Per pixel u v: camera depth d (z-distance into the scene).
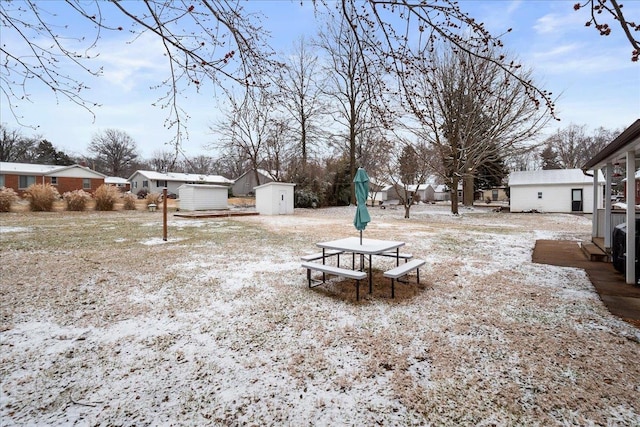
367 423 2.34
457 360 3.18
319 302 4.80
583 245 8.94
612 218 8.01
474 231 13.42
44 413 2.44
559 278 6.09
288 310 4.49
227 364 3.13
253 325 4.00
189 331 3.84
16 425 2.31
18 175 31.09
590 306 4.60
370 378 2.89
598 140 47.56
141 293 5.20
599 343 3.49
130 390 2.73
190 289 5.40
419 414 2.43
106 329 3.89
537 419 2.35
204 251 8.62
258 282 5.80
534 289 5.43
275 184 22.47
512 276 6.24
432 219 19.56
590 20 2.22
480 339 3.62
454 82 13.66
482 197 48.62
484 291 5.32
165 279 5.97
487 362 3.14
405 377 2.90
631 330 3.80
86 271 6.51
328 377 2.91
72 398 2.62
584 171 9.37
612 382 2.79
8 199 19.56
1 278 5.99
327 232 12.59
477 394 2.65
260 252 8.52
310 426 2.32
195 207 24.27
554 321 4.09
